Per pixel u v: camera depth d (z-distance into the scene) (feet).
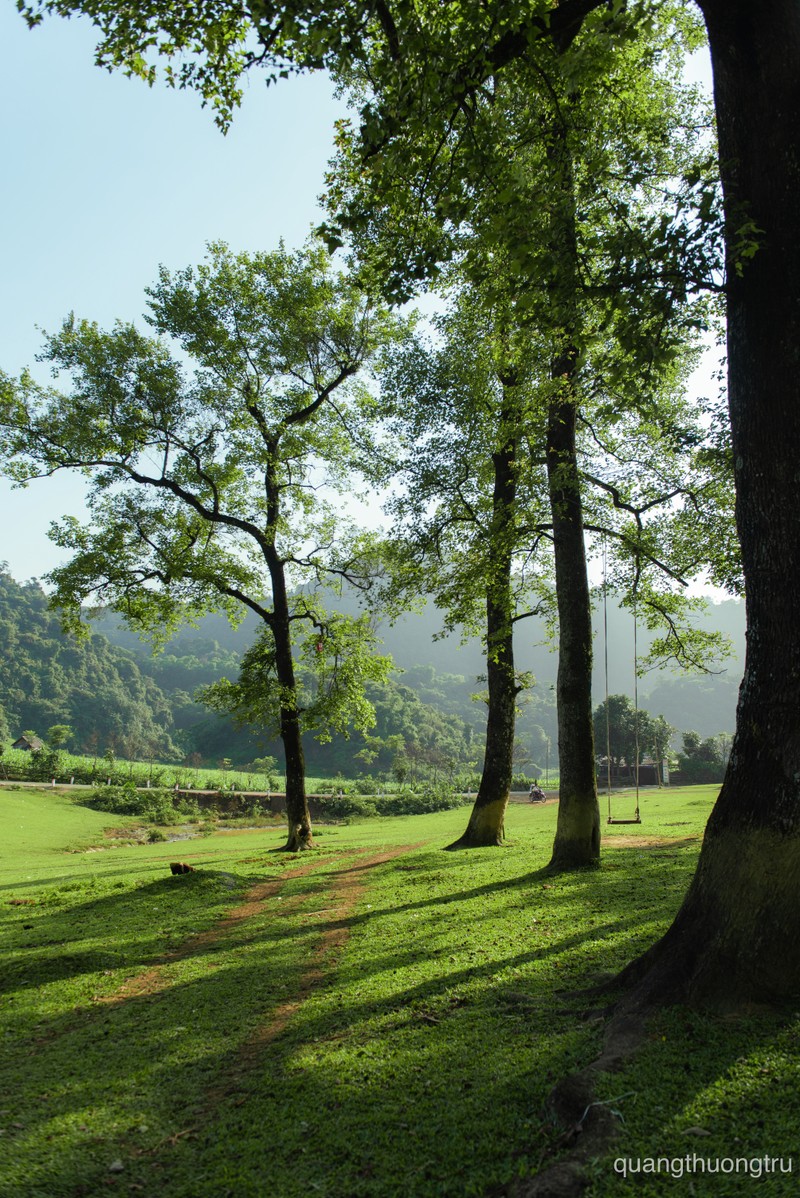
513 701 63.10
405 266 24.58
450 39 20.92
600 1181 10.94
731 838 16.84
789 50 17.65
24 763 202.28
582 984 20.06
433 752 345.10
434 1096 14.79
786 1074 13.10
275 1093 15.99
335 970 25.58
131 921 38.52
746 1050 14.05
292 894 44.83
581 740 42.32
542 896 33.47
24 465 69.10
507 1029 17.47
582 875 38.01
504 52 20.94
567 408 44.21
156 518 72.28
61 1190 12.81
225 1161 13.43
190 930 35.60
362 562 81.20
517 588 61.36
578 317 22.66
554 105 25.50
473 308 44.73
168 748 372.17
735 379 18.25
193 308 69.41
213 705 80.48
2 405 67.77
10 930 38.04
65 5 23.58
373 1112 14.52
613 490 51.80
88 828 133.08
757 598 17.25
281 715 78.89
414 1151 12.92
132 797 163.12
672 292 20.22
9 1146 14.55
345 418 77.20
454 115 21.70
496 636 57.62
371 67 22.27
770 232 17.69
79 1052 19.93
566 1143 12.21
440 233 24.61
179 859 75.15
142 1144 14.52
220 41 24.81
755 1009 15.48
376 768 322.14
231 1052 19.03
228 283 71.67
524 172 23.88
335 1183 12.26
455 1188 11.69
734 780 17.17
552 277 21.72
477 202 24.00
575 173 27.66
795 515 16.79
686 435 36.55
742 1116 12.12
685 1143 11.60
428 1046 17.29
